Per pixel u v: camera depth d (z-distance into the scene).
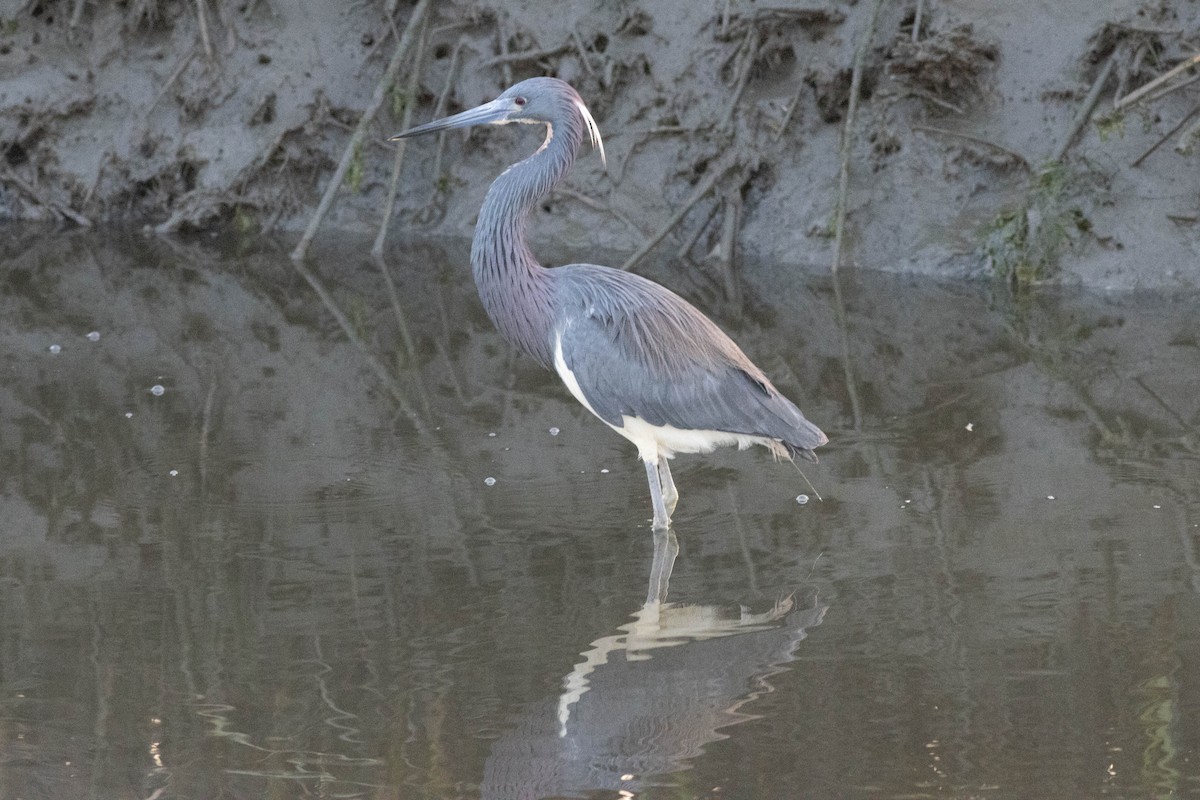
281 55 20.20
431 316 16.14
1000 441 11.93
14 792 6.95
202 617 8.85
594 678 8.08
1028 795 6.86
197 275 17.88
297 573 9.49
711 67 18.75
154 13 20.45
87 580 9.37
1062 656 8.24
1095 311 15.47
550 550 9.88
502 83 19.50
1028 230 16.52
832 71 18.11
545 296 10.33
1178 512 10.29
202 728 7.56
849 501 10.74
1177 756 7.15
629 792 6.93
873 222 17.61
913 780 7.00
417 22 19.28
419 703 7.81
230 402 13.14
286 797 6.91
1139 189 16.44
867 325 15.27
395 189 19.03
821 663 8.25
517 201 10.33
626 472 11.42
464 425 12.58
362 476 11.30
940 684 7.96
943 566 9.53
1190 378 13.30
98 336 15.21
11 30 20.48
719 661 8.25
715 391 10.04
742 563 9.66
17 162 20.61
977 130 17.50
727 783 7.01
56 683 8.03
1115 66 16.95
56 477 11.23
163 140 20.28
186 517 10.45
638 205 18.69
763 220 18.27
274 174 20.16
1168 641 8.37
